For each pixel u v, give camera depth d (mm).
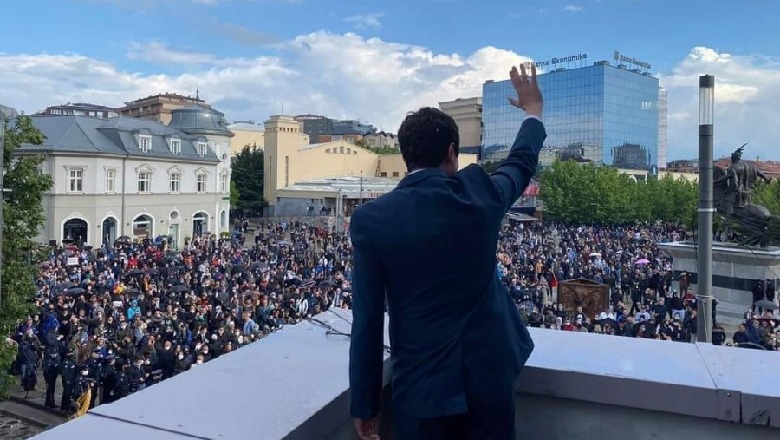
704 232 8484
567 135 125938
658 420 2633
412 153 2230
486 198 2156
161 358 17688
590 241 54281
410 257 2043
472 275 2092
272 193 96688
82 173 53812
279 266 35344
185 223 64500
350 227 2189
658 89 131125
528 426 2869
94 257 40594
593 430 2744
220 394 2469
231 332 19719
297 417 2270
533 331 3383
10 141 17562
